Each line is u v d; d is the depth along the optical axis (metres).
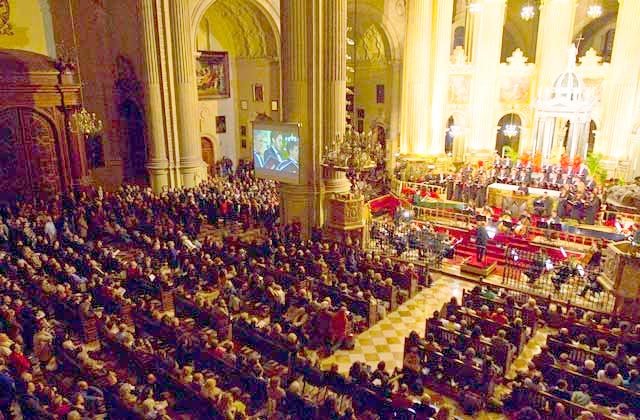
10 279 14.12
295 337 11.12
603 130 25.41
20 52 22.38
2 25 22.50
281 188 20.22
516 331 11.99
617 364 10.59
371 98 36.75
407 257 18.78
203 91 32.28
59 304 12.80
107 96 26.88
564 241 18.89
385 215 23.83
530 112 28.16
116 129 27.38
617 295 13.63
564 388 9.57
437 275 17.56
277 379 9.42
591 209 19.69
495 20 27.48
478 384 10.35
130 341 11.03
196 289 15.03
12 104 21.42
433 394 10.70
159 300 14.16
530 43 36.28
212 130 33.53
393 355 12.39
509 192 21.56
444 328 11.95
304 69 18.75
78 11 25.25
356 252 17.45
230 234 21.17
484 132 28.95
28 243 17.06
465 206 21.95
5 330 11.25
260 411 9.73
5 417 8.78
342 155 15.91
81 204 21.38
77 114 19.69
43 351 11.02
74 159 23.89
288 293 13.48
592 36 35.28
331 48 18.58
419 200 22.86
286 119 19.44
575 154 25.41
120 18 25.80
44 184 23.08
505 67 28.33
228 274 15.00
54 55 24.66
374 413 9.01
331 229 19.17
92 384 9.72
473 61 28.44
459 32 34.91
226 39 33.66
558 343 11.42
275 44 31.36
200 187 24.70
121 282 15.12
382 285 14.66
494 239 19.23
